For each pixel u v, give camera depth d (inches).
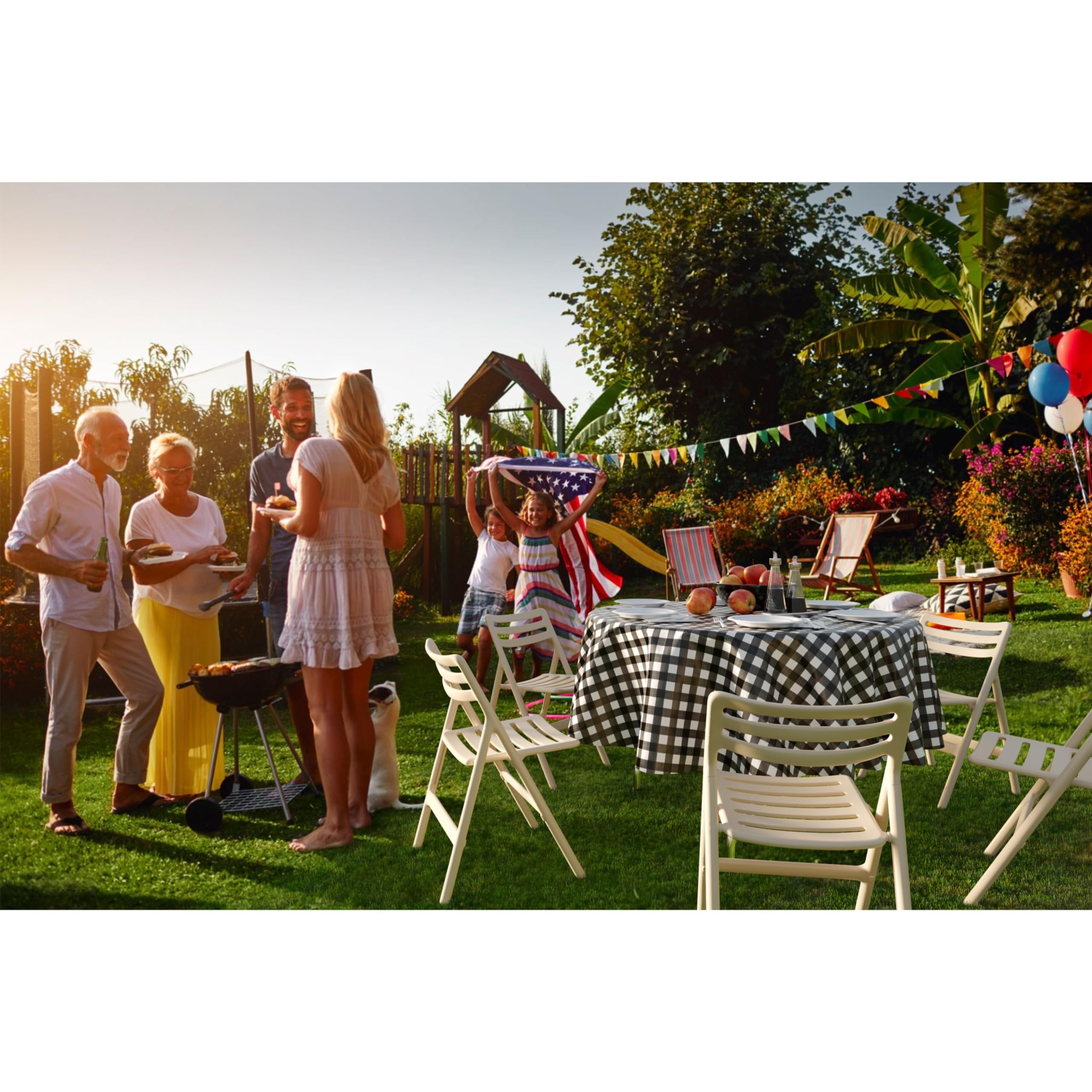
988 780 164.7
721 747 101.1
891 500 485.4
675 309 607.2
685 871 134.0
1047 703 205.9
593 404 584.4
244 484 292.5
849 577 355.9
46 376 209.8
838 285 603.2
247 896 130.9
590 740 145.6
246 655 285.3
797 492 513.0
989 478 358.9
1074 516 320.5
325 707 146.3
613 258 617.3
